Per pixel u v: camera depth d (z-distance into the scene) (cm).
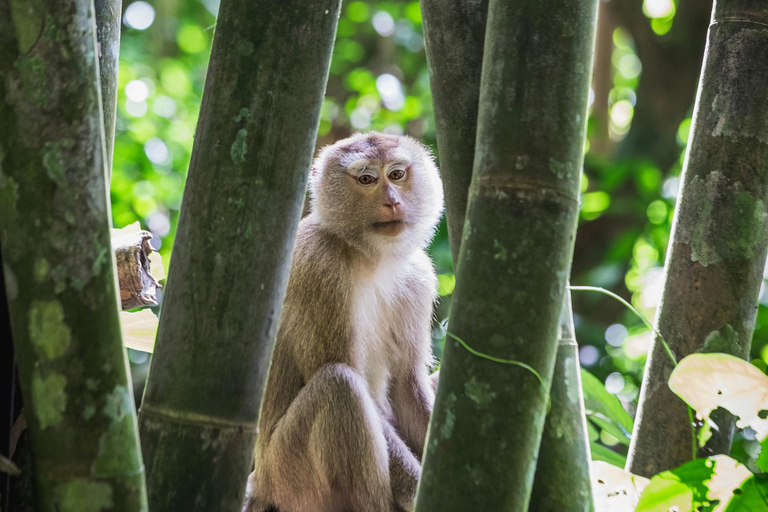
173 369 398
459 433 368
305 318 730
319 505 686
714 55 525
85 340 327
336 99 1941
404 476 682
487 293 371
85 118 330
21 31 327
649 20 1577
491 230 374
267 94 406
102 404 328
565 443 416
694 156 523
